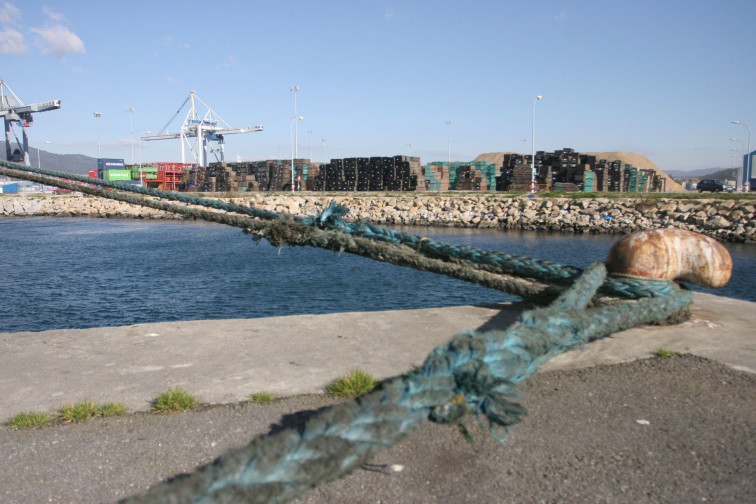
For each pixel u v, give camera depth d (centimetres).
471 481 295
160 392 416
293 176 6097
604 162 5456
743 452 320
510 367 211
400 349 506
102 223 4400
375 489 289
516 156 5769
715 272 505
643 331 538
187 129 10012
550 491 286
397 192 5422
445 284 1702
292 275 1884
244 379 439
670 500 277
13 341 542
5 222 4531
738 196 4200
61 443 345
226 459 137
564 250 2494
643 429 349
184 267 2084
